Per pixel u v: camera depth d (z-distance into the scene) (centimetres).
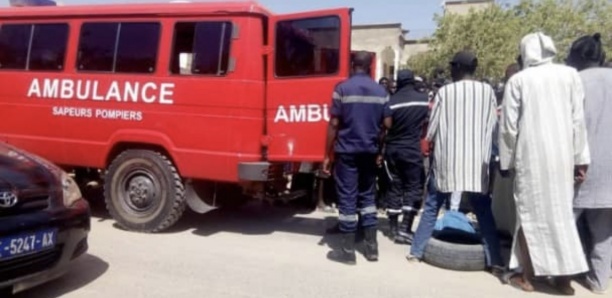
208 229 615
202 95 548
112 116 585
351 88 493
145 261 487
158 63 565
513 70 584
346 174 502
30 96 622
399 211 602
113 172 587
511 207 548
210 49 547
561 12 3105
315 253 534
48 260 381
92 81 592
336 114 495
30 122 624
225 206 705
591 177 445
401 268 500
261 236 594
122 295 407
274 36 540
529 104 435
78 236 405
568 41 3003
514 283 464
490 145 486
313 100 525
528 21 3142
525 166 441
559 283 450
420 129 588
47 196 385
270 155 548
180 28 559
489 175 494
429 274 486
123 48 581
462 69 495
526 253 452
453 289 450
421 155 590
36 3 676
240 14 537
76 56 600
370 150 494
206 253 519
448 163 482
